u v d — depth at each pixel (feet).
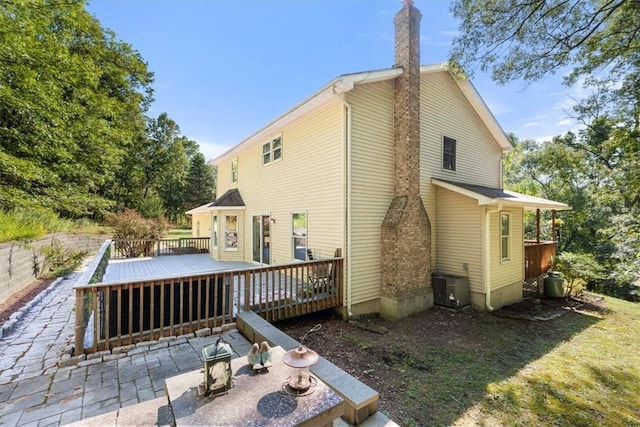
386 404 12.10
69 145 40.29
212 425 5.34
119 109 58.39
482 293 25.57
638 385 14.40
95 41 57.52
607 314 26.43
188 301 15.51
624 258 31.89
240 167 44.11
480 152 35.22
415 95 25.09
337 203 23.58
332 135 24.20
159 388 10.26
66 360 11.94
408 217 24.02
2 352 12.86
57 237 34.19
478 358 16.85
